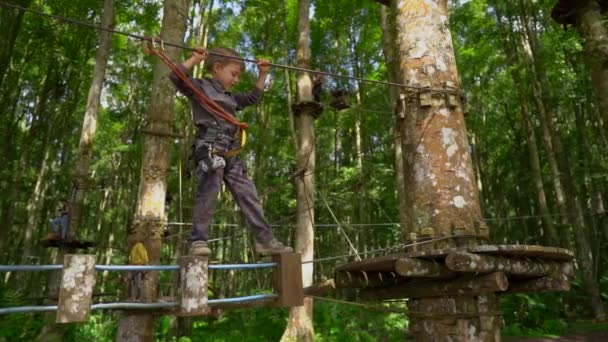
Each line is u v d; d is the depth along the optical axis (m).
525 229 23.66
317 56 19.95
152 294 6.19
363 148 24.06
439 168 3.74
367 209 24.33
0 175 18.00
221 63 3.38
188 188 18.70
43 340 9.28
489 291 3.12
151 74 21.42
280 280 2.85
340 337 12.30
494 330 3.35
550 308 16.95
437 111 3.89
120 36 18.16
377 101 21.70
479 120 24.84
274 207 25.39
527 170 24.22
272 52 21.55
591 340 13.43
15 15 14.23
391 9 4.56
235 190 3.09
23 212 25.38
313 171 11.26
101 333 13.41
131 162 24.97
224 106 3.19
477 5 21.03
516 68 19.27
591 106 20.34
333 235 26.58
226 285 20.28
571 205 18.56
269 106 22.88
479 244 3.55
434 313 3.44
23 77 19.78
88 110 11.89
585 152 19.53
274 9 20.02
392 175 22.17
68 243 10.73
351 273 3.85
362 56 22.38
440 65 4.05
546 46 17.48
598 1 7.01
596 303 17.42
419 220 3.72
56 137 20.67
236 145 3.14
